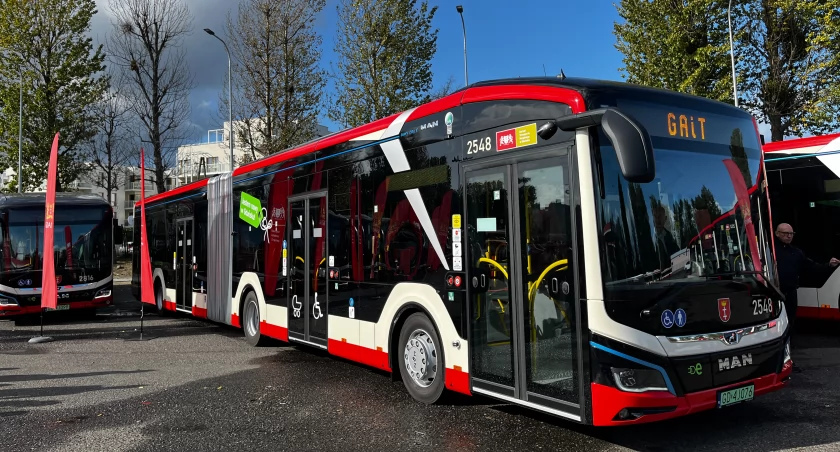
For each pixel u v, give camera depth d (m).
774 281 5.05
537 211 4.80
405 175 6.39
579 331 4.40
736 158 5.07
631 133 3.92
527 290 4.88
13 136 28.03
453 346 5.67
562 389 4.55
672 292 4.39
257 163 9.97
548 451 4.77
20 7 27.47
